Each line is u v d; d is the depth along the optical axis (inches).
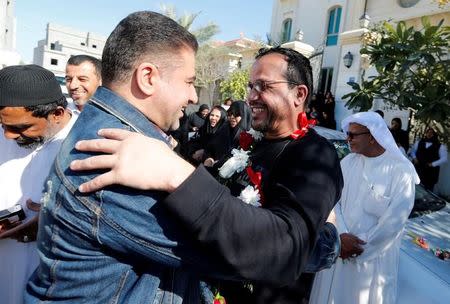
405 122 333.1
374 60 240.7
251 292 51.6
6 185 68.8
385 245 88.7
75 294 34.1
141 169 30.6
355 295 89.4
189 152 215.2
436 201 138.3
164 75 36.4
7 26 585.3
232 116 171.8
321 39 566.3
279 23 667.4
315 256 48.9
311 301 97.1
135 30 35.7
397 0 423.2
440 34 227.5
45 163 68.9
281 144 52.1
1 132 71.4
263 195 48.7
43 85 63.3
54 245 34.6
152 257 32.8
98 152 32.8
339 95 410.3
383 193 91.6
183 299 39.9
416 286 90.1
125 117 36.2
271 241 32.6
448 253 100.9
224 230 30.6
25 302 38.0
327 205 41.4
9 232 63.1
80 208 32.5
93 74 105.6
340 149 161.9
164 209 32.1
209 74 831.7
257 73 54.7
